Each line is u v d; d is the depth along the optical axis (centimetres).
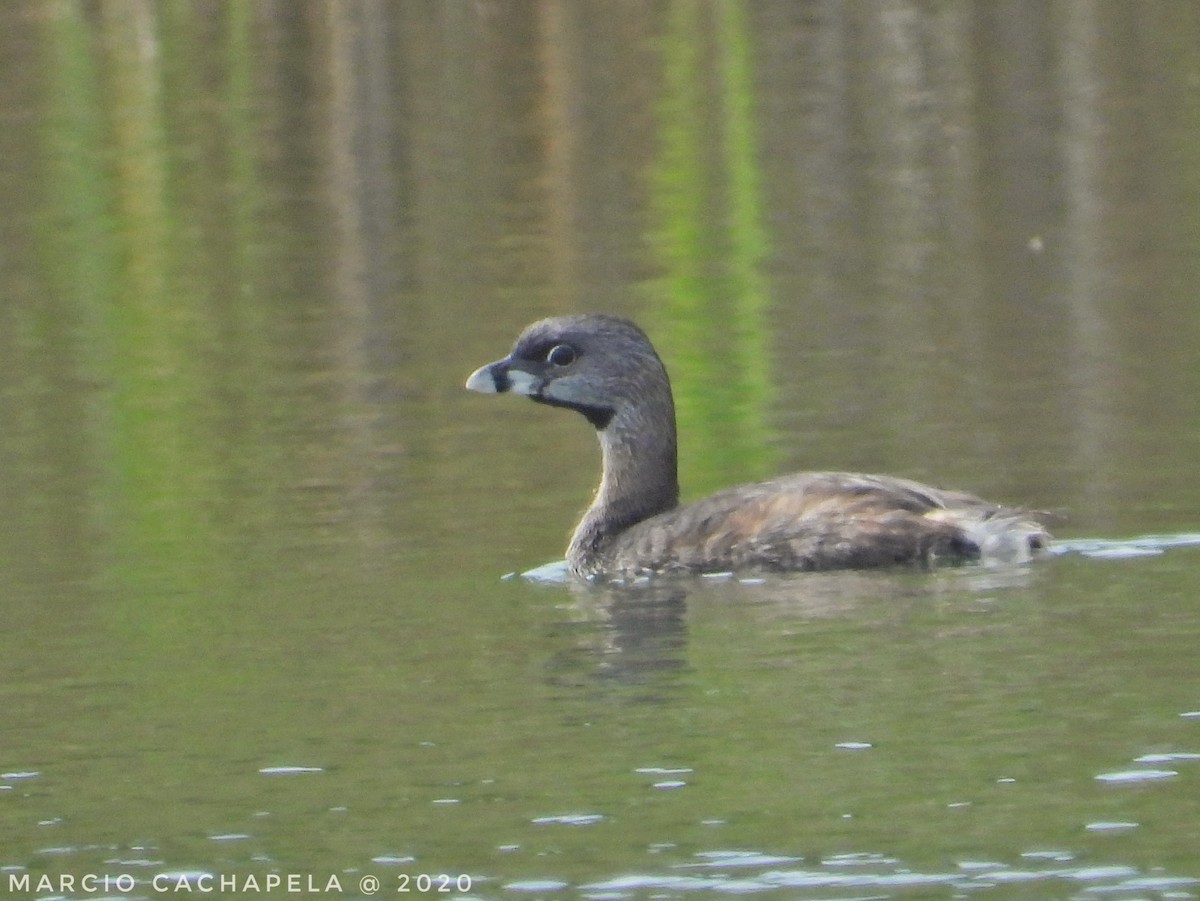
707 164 2839
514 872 859
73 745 1035
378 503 1569
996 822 880
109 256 2570
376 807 936
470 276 2403
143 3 3403
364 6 3338
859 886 826
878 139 2905
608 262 2431
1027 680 1054
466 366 2031
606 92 3145
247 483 1647
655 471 1473
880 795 916
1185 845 848
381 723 1047
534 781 957
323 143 2988
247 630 1235
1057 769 934
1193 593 1202
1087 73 3134
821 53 3278
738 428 1761
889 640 1140
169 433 1834
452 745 1009
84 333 2256
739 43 3338
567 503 1558
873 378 1903
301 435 1805
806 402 1833
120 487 1656
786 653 1129
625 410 1478
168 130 3039
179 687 1121
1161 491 1477
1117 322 2052
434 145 2948
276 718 1062
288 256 2530
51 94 3180
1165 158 2717
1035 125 2916
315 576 1368
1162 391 1781
